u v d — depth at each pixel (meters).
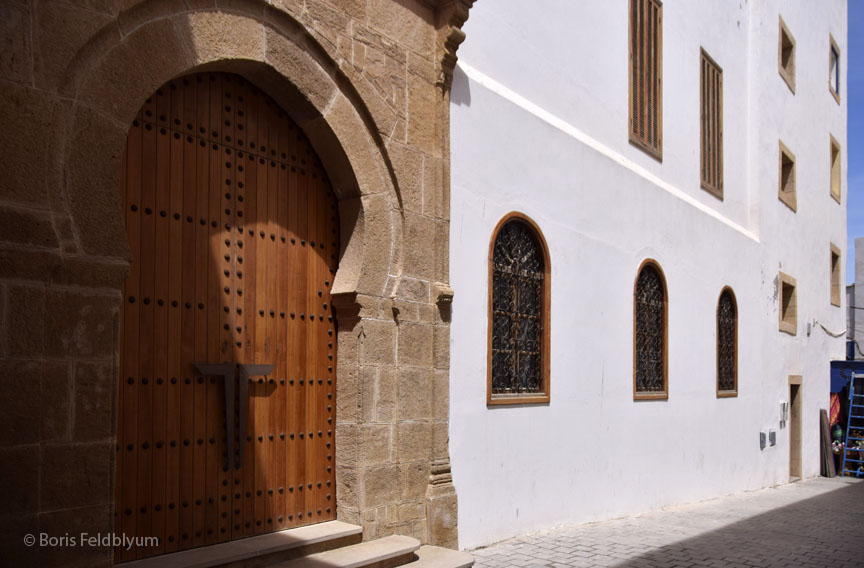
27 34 3.59
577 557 6.64
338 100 5.40
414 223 5.95
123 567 4.09
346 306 5.50
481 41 7.18
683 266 10.88
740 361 12.89
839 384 18.28
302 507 5.27
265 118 5.23
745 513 10.34
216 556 4.36
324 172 5.64
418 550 5.70
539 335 7.73
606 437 8.70
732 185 13.43
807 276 16.95
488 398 6.82
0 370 3.39
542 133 7.80
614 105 9.53
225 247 4.87
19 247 3.49
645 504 9.52
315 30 5.17
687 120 11.65
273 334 5.15
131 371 4.27
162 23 4.23
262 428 5.03
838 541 8.55
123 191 4.29
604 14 9.38
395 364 5.74
